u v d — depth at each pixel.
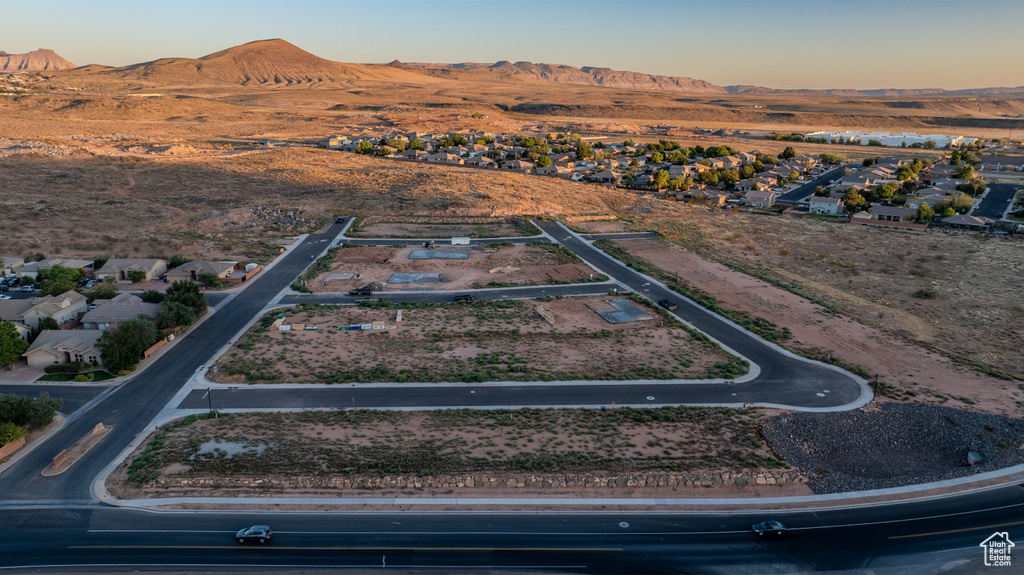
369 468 43.81
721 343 69.56
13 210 118.94
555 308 80.25
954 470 45.53
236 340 69.00
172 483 41.94
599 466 44.44
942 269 99.31
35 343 62.16
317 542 36.84
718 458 45.81
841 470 46.56
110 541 36.69
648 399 55.91
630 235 121.12
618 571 34.78
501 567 35.03
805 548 36.88
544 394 56.62
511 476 43.00
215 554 35.75
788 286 89.50
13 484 42.25
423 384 58.31
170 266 92.06
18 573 34.00
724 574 34.62
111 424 50.88
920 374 62.00
